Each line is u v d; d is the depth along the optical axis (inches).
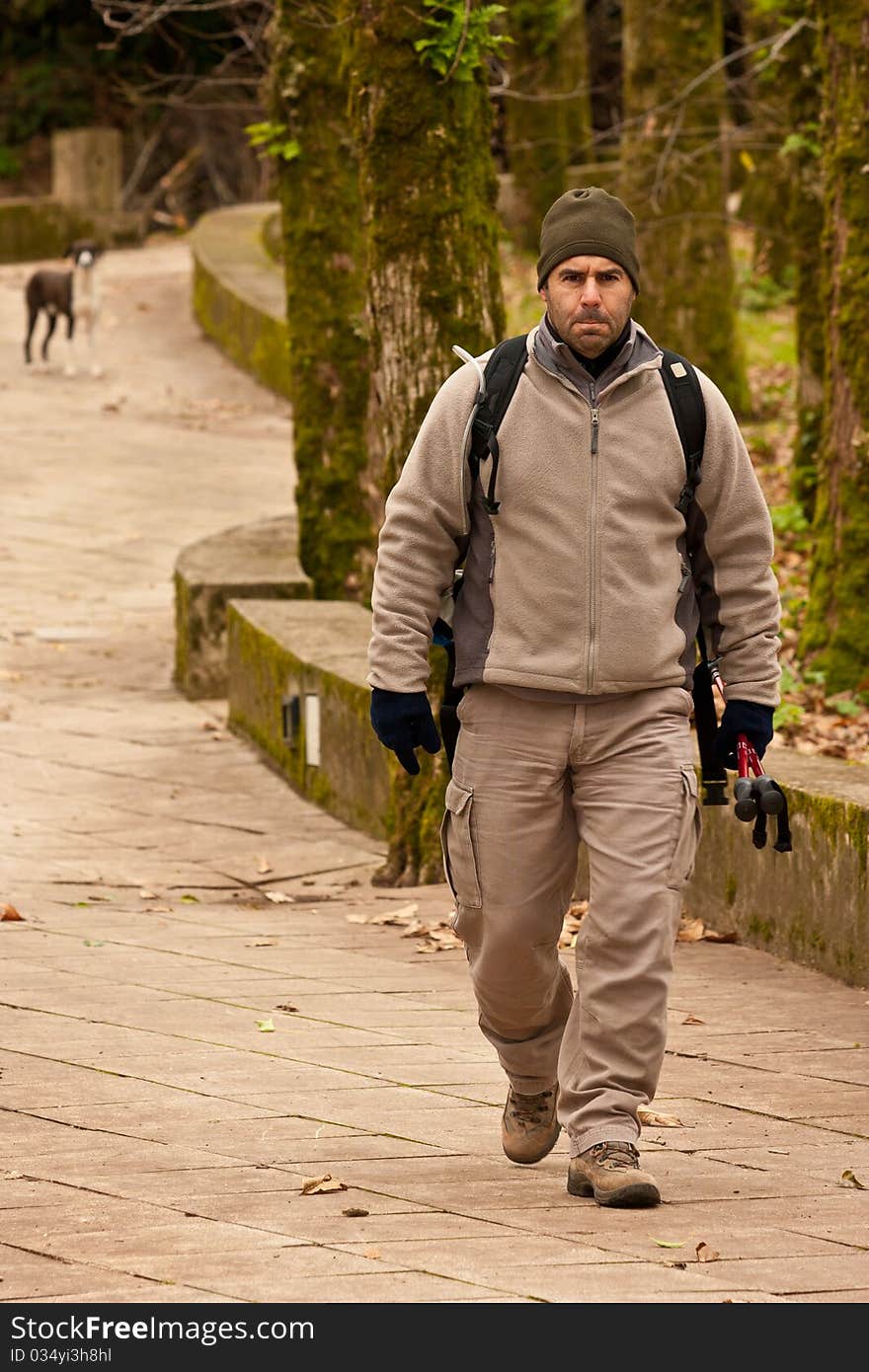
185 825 1069.8
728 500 458.9
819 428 1541.6
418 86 866.8
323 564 1471.5
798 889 753.0
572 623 446.6
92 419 2667.3
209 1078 575.5
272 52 1467.8
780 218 2960.1
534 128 3440.0
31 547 1919.3
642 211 2153.1
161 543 1950.1
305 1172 482.6
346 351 1449.3
